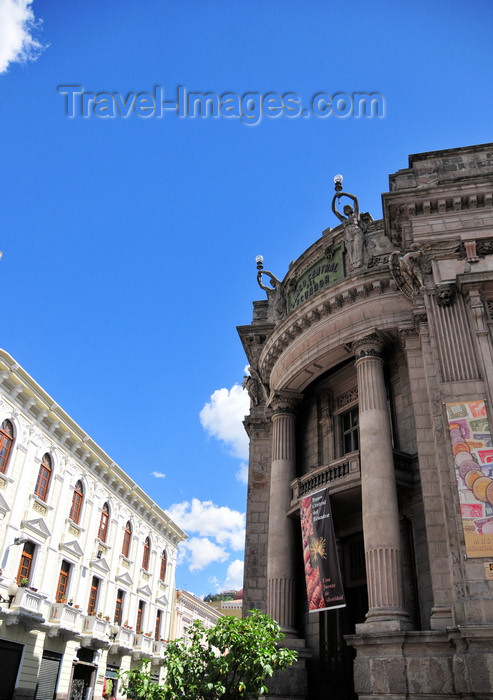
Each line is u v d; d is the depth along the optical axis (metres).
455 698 11.84
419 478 16.33
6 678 24.95
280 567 18.41
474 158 17.09
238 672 11.33
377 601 14.14
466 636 11.21
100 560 33.97
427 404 15.57
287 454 20.28
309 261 21.52
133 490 39.47
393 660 12.70
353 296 18.39
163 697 10.76
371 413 16.59
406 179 17.38
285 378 20.64
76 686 30.78
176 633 47.09
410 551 16.33
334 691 16.11
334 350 18.55
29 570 27.47
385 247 19.09
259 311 25.80
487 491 12.56
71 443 31.83
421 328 15.60
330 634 17.62
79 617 30.72
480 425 13.29
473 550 12.05
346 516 19.09
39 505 28.45
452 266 15.39
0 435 25.97
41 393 28.52
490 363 13.88
